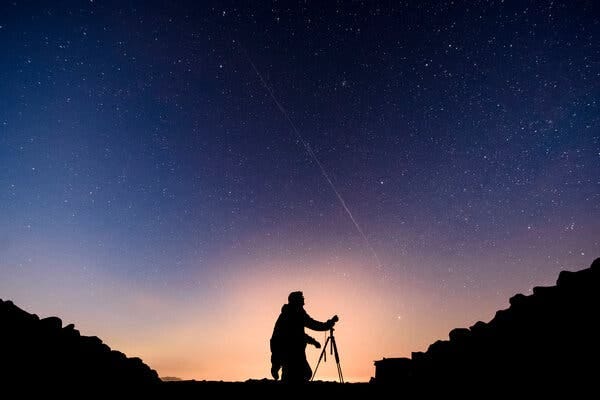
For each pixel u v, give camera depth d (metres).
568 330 2.99
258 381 5.71
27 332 4.14
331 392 4.96
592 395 2.48
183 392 4.99
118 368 5.38
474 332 4.45
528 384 3.04
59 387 3.96
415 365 5.57
